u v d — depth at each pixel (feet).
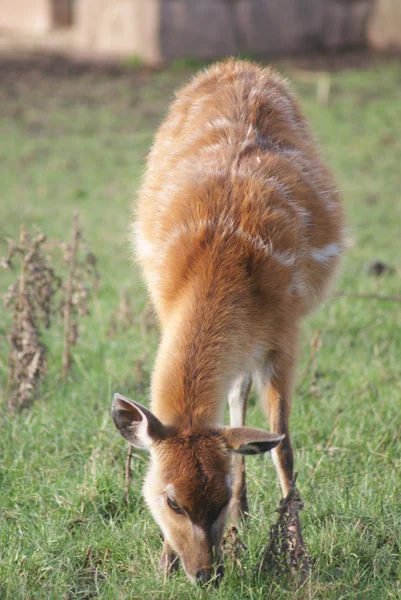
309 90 236.02
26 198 162.30
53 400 80.94
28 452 72.33
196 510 50.62
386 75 252.42
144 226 69.62
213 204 62.85
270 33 268.00
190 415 53.88
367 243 135.54
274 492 65.72
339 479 67.10
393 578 56.59
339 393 81.97
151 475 54.29
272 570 55.62
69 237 135.23
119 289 111.04
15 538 60.34
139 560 58.54
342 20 278.26
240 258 60.08
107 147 195.52
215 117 71.77
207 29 259.19
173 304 60.85
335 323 99.45
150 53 258.98
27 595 54.44
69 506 64.28
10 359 82.28
